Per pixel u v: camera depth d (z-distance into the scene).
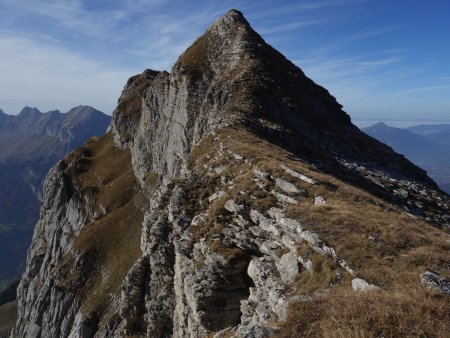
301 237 23.31
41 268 148.50
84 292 103.50
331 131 74.75
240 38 93.44
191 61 98.94
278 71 86.75
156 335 42.12
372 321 14.62
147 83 198.00
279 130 59.09
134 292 50.47
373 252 20.33
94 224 123.75
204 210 36.66
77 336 87.50
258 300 24.00
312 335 14.97
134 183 140.50
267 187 31.33
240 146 42.62
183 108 94.25
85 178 162.38
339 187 31.83
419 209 49.38
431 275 17.61
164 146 112.19
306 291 19.73
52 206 162.25
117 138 176.25
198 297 28.41
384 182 56.09
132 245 106.12
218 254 28.94
